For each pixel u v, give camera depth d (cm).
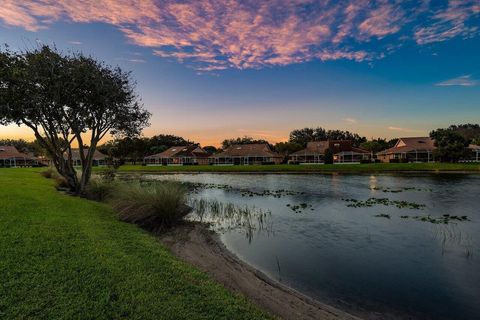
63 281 504
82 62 1548
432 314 555
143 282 522
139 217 1095
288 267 768
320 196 2078
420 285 670
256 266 773
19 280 495
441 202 1762
